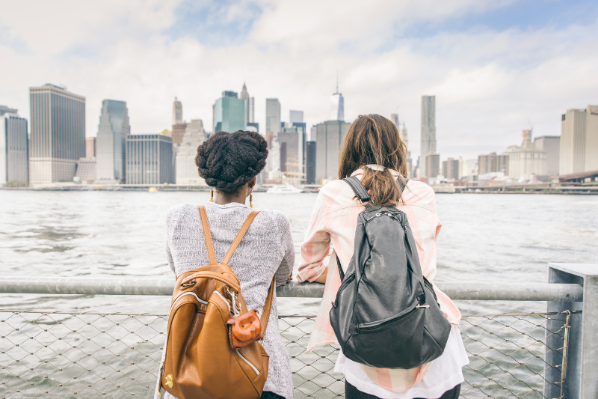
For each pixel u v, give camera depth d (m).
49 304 7.87
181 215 1.18
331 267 1.34
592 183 198.00
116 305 7.83
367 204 1.20
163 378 0.99
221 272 1.03
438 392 1.14
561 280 1.62
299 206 76.19
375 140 1.33
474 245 21.14
